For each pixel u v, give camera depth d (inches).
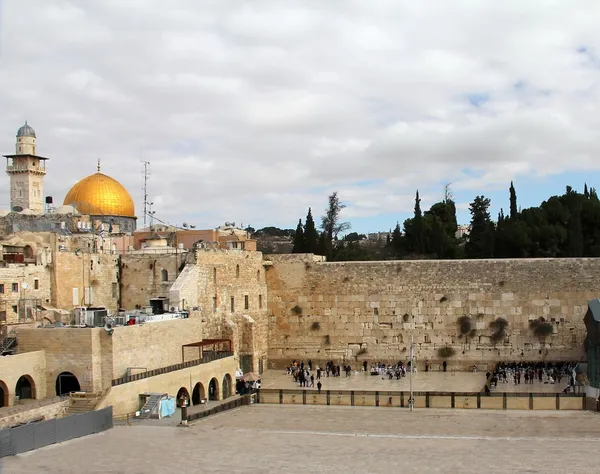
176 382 2544.3
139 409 2333.9
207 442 1893.5
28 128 4904.0
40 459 1690.5
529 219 4571.9
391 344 3624.5
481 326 3523.6
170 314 2849.4
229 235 4414.4
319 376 3292.3
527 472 1539.1
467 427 2138.3
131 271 3353.8
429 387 3034.0
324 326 3727.9
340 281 3725.4
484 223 5064.0
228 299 3435.0
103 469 1592.0
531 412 2406.5
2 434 1718.8
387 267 3671.3
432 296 3595.0
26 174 4864.7
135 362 2456.9
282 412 2445.9
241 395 2930.6
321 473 1549.0
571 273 3449.8
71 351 2322.8
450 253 4945.9
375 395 2578.7
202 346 2881.4
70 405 2217.0
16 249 2908.5
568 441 1891.0
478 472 1545.3
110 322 2524.6
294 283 3789.4
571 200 4603.8
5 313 2618.1
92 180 4692.4
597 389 2682.1
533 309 3474.4
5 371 2177.7
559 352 3427.7
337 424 2199.8
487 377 3216.0
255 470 1581.0
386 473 1545.3
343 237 7239.2
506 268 3523.6
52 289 2933.1
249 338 3474.4
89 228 3954.2
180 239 4296.3
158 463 1647.4
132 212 4781.0
